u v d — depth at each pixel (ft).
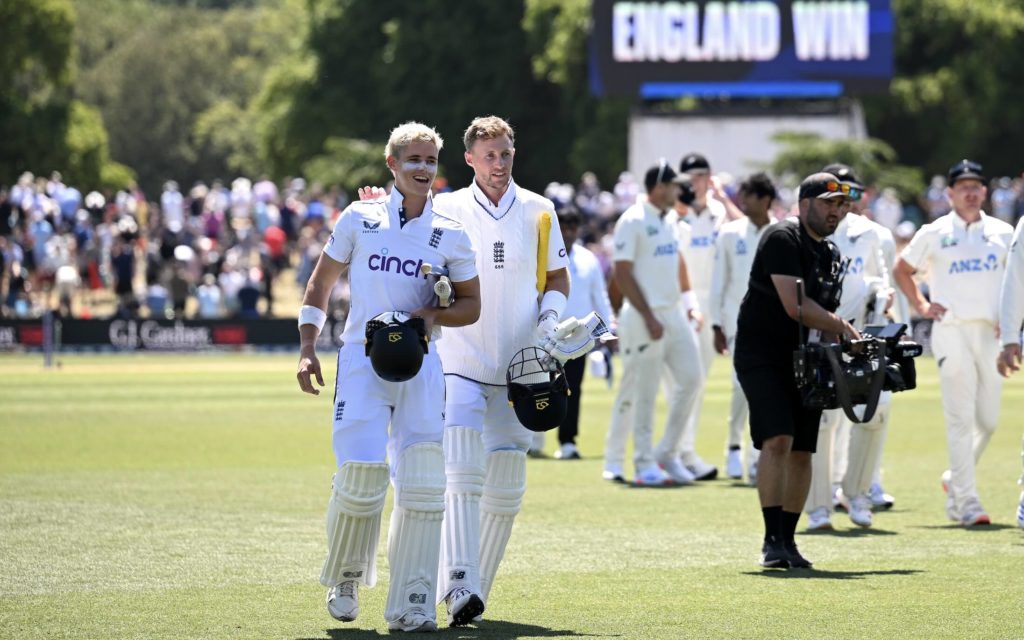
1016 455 115.44
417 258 54.49
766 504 67.36
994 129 475.31
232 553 69.46
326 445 120.67
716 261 100.83
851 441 82.69
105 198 506.89
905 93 443.32
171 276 286.66
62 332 253.44
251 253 346.33
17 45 520.42
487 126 58.49
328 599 54.13
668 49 358.84
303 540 73.41
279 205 399.24
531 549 72.18
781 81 359.05
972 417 82.74
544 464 113.19
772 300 67.62
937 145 460.14
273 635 52.16
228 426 136.15
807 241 67.67
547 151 522.06
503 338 58.29
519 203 58.80
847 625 53.83
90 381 189.98
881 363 65.62
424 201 55.01
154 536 74.43
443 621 55.83
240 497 89.56
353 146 469.16
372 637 52.03
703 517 83.61
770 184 98.78
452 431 57.06
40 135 519.60
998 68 465.06
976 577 64.28
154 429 132.46
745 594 60.34
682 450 104.22
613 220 346.33
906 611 56.49
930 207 365.61
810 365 65.46
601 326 57.62
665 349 100.68
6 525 77.77
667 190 99.71
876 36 356.59
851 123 380.78
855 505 82.69
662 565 67.67
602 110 460.96
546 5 487.61
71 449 115.96
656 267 99.66
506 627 53.93
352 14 531.91
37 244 302.45
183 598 58.75
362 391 53.47
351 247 54.95
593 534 77.00
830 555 71.15
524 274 58.70
